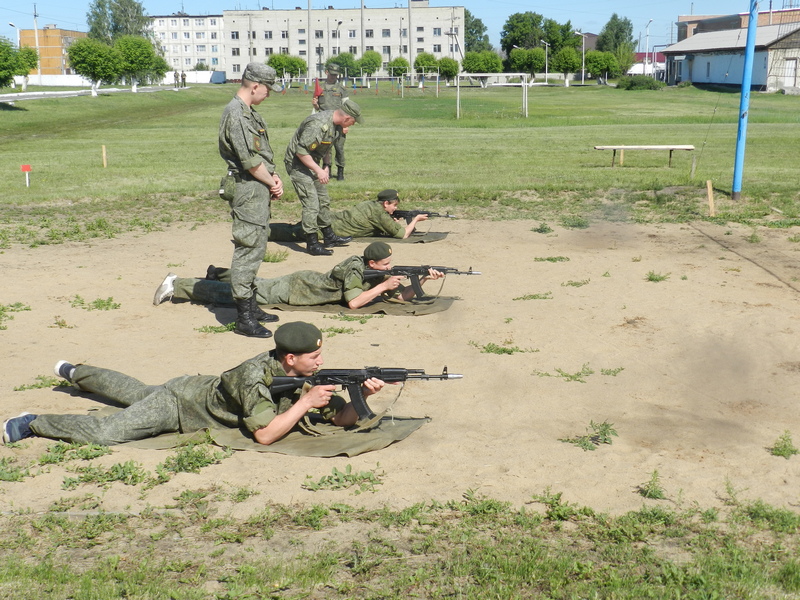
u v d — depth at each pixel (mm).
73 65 68125
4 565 4188
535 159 25047
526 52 113812
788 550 4418
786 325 8734
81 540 4477
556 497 4922
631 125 40062
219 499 4941
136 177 20969
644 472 5367
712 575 4109
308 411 6070
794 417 6375
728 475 5332
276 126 39062
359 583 4086
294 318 9086
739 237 13594
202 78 137000
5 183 19438
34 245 12859
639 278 10875
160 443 5746
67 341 8195
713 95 72000
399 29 134750
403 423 6125
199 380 5941
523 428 6105
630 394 6852
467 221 15359
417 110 54062
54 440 5809
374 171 22219
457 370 7391
